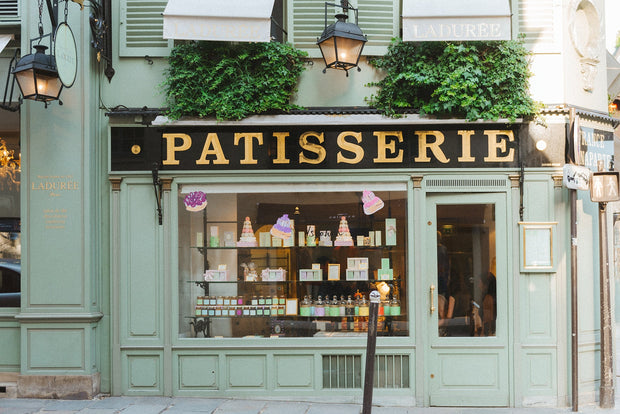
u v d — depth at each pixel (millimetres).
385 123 6500
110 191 6688
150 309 6633
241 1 6344
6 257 7238
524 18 6723
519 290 6570
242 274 6828
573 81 6715
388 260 6727
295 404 6426
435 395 6598
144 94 6703
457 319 6641
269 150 6645
